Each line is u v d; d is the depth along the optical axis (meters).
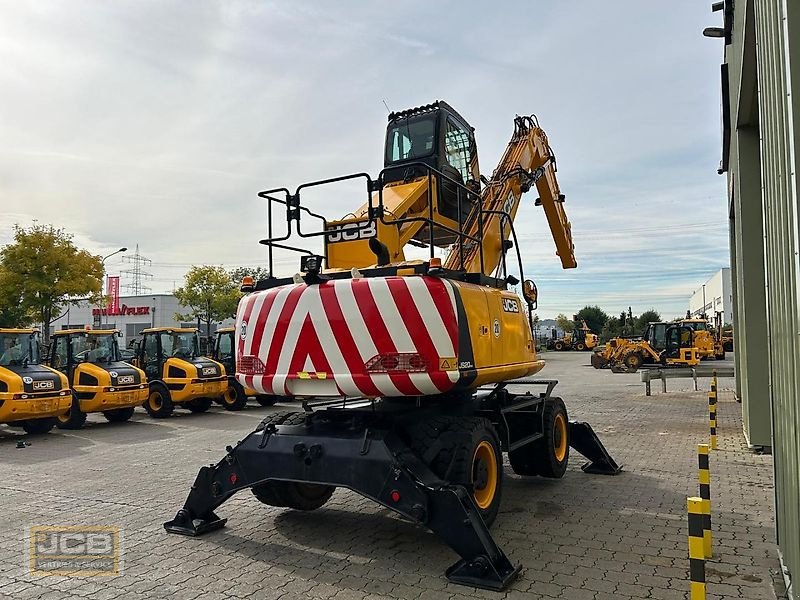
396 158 7.55
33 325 31.31
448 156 7.62
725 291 65.31
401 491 4.74
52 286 26.45
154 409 15.33
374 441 5.00
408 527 5.93
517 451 7.36
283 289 5.55
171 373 15.31
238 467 5.55
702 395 16.42
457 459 5.08
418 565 4.91
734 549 5.06
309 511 6.48
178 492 7.43
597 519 5.96
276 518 6.24
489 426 5.62
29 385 11.84
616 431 10.97
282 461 5.29
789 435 3.75
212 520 5.89
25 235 26.22
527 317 7.02
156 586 4.57
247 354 5.71
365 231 6.03
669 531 5.57
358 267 6.23
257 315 5.64
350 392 5.12
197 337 16.89
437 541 5.50
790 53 2.99
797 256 3.05
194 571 4.84
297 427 5.65
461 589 4.39
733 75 8.23
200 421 14.54
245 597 4.35
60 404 12.33
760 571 4.61
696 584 3.40
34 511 6.66
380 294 5.08
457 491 4.62
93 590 4.53
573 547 5.20
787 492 3.96
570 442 8.02
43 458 9.94
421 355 4.93
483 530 4.59
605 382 22.61
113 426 13.88
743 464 8.13
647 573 4.61
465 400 6.35
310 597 4.32
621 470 8.00
